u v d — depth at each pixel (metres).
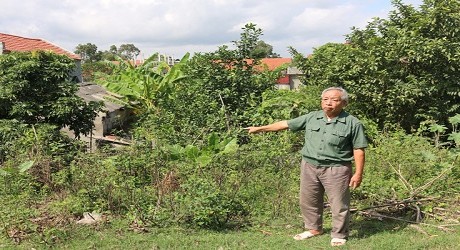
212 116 10.07
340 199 4.90
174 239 5.16
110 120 14.52
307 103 10.47
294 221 5.77
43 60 10.31
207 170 7.10
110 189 6.08
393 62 10.99
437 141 8.83
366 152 8.07
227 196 5.97
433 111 10.60
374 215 5.86
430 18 10.79
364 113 11.41
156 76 16.36
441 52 10.34
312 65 12.62
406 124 11.19
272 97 10.95
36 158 7.25
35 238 5.11
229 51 11.63
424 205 6.00
